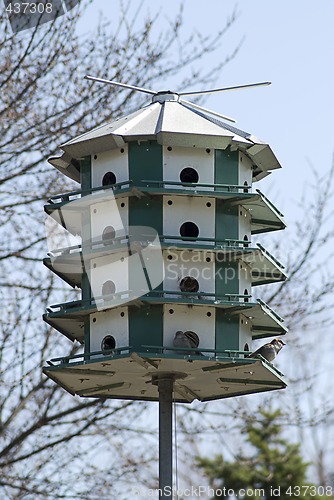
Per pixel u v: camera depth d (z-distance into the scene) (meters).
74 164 15.60
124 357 13.96
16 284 16.88
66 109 17.12
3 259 16.84
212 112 15.55
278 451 23.42
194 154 14.93
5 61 16.75
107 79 17.34
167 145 14.84
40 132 16.95
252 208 15.35
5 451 17.53
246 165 15.45
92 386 15.16
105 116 17.33
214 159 14.98
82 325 15.32
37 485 17.27
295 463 23.31
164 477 14.36
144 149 14.88
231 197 14.72
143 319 14.43
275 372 14.51
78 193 14.95
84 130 17.20
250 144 15.16
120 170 14.95
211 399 15.62
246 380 14.81
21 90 16.84
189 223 14.73
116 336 14.53
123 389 15.37
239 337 14.78
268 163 15.67
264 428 23.41
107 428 17.98
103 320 14.68
